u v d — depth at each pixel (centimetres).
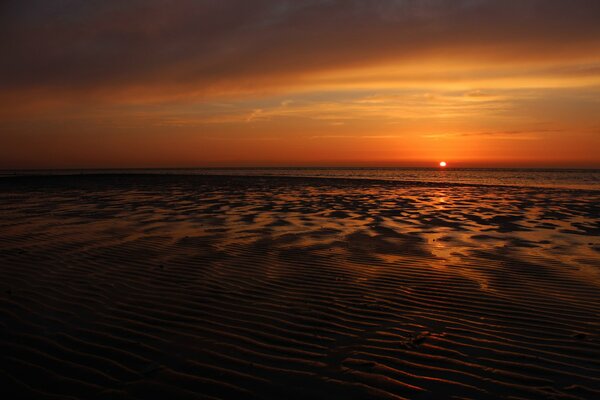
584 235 1029
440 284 622
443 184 3281
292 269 696
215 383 346
